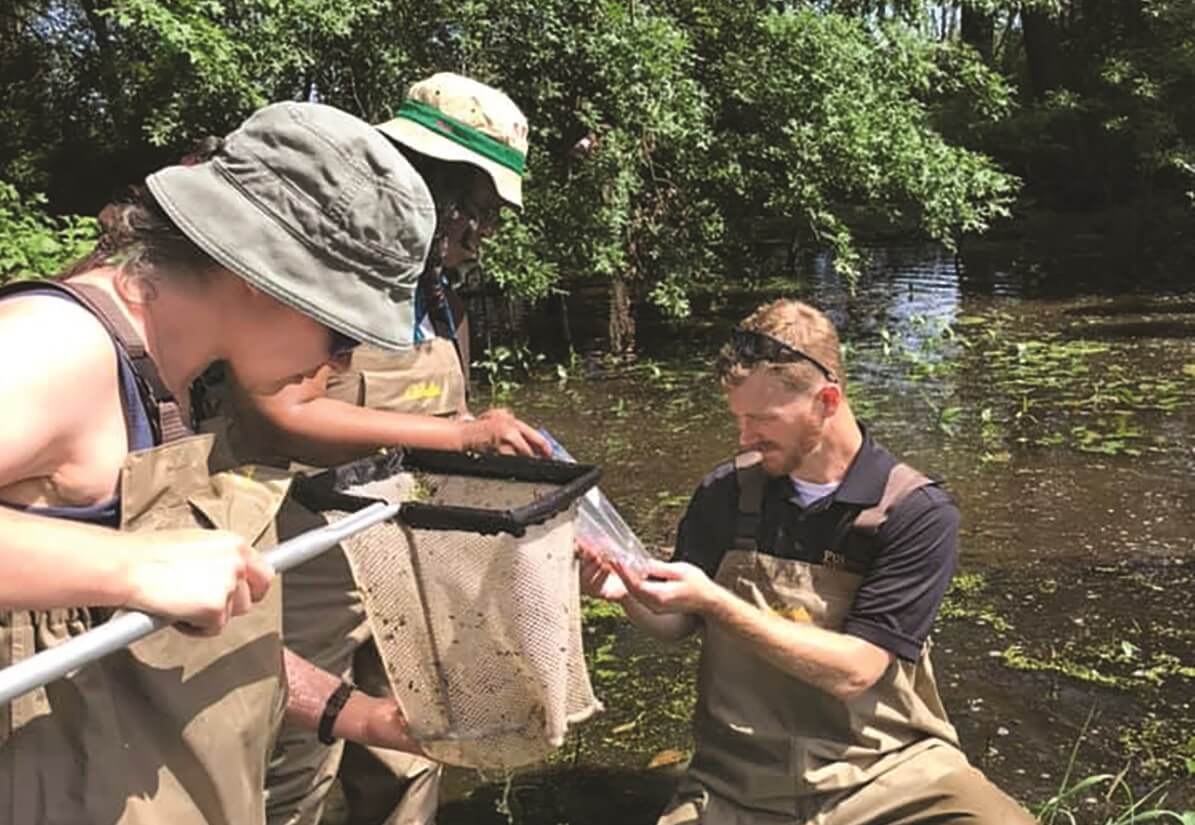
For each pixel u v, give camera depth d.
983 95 10.55
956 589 4.72
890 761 2.75
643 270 9.90
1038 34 17.81
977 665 4.08
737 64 9.36
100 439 1.52
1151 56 13.45
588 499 2.53
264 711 1.75
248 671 1.72
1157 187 15.73
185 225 1.52
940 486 2.80
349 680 2.88
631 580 2.51
